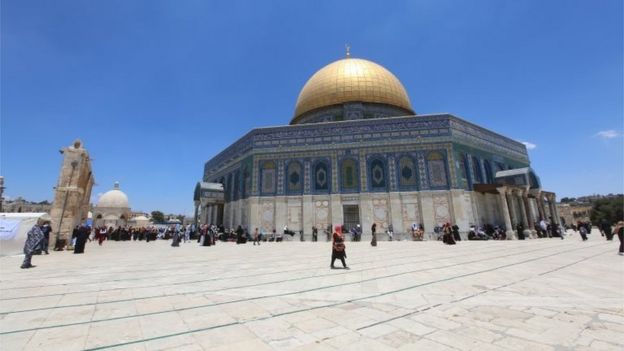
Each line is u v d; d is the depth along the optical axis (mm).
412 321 4312
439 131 24562
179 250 16906
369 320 4359
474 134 26562
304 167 25719
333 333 3873
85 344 3521
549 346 3447
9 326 4125
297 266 9695
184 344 3527
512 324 4164
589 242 17812
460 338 3689
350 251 14586
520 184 25062
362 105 29156
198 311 4816
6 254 13422
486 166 26938
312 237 23984
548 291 5965
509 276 7543
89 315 4613
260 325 4176
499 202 26047
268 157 26422
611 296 5531
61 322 4301
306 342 3586
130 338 3707
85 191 20562
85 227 15062
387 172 24578
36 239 9984
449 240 17797
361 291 6094
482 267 9000
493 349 3375
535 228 25219
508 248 14797
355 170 25109
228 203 30766
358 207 24453
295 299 5520
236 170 29828
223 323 4254
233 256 13078
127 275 8180
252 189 25812
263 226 25172
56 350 3359
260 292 6070
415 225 22891
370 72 30641
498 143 28922
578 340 3604
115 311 4820
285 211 25109
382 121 25578
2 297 5742
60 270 9180
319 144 26016
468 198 23844
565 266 8969
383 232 23484
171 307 5047
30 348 3408
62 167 17000
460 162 24438
